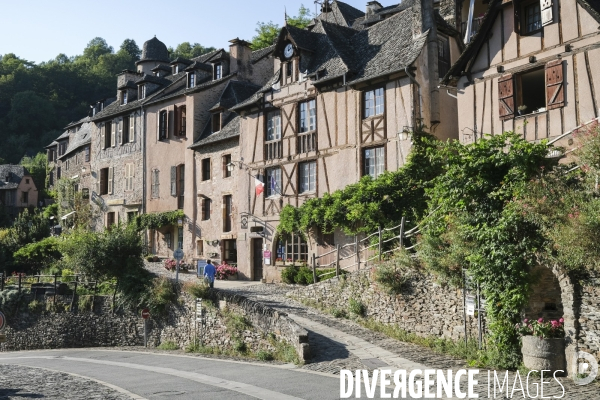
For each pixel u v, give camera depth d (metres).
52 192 59.03
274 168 25.91
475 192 12.18
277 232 25.28
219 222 29.77
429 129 21.17
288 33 25.08
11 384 12.73
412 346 14.03
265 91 26.47
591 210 9.52
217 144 30.19
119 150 38.19
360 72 22.83
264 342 16.50
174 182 33.41
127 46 97.06
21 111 78.31
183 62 38.88
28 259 34.06
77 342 24.16
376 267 16.27
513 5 16.83
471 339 12.87
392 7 31.11
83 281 25.20
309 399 9.95
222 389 11.35
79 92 84.31
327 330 15.91
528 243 10.97
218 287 24.02
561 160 14.80
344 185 22.86
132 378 13.50
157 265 31.58
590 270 10.02
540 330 10.57
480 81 17.78
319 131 24.02
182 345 20.67
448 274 13.35
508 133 12.21
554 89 15.88
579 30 15.47
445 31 22.62
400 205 20.36
